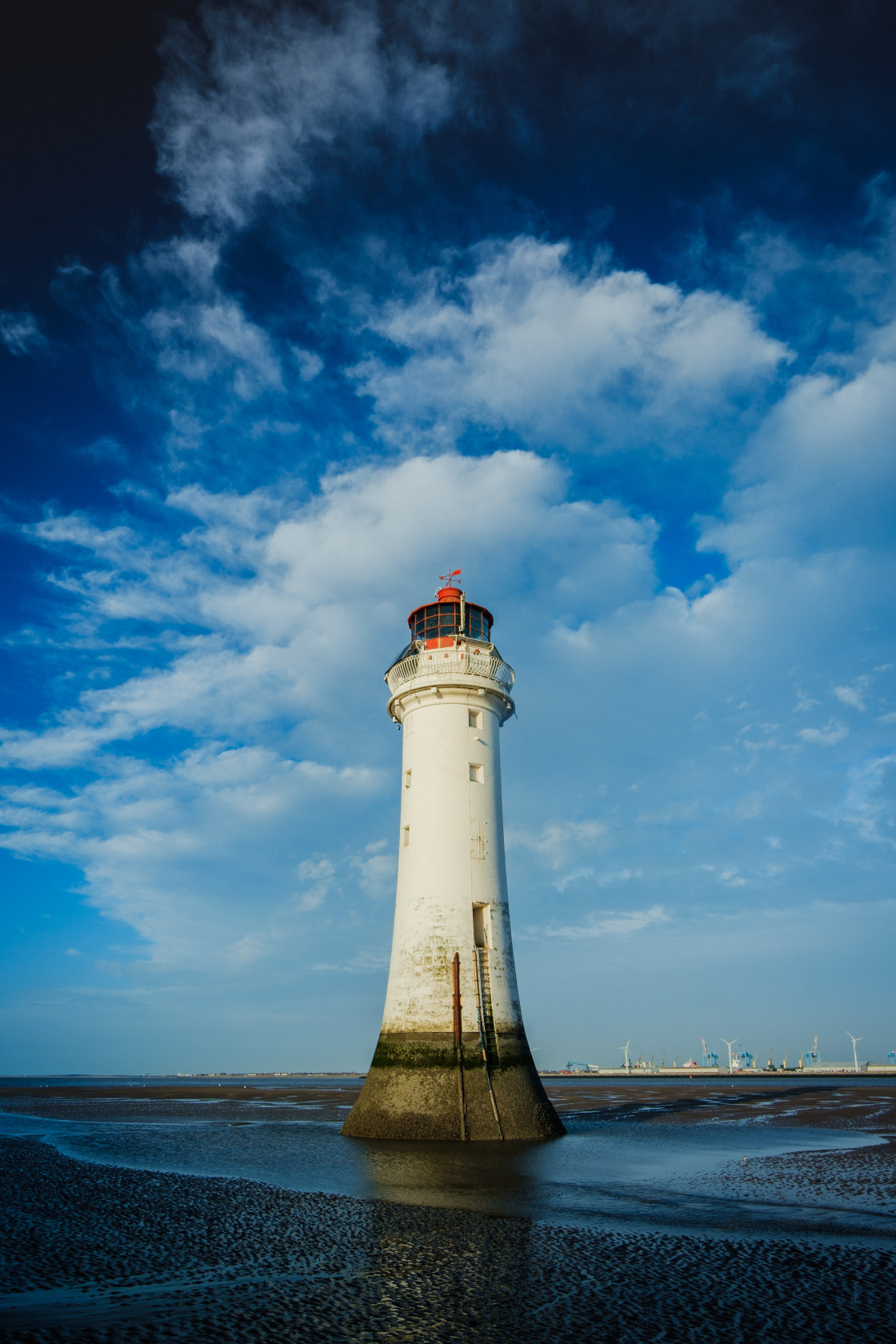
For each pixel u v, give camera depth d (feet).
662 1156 97.45
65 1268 51.60
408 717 122.21
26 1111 208.13
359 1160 90.68
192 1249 55.88
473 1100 101.35
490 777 118.21
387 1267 51.29
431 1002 105.29
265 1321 42.11
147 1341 39.19
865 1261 52.54
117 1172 91.25
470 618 124.77
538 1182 78.59
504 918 112.88
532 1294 46.37
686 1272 50.11
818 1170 88.48
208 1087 432.25
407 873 113.70
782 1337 40.14
